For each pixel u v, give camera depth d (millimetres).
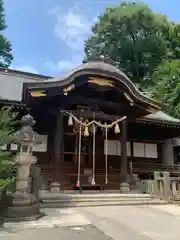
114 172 13172
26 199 6059
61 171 12156
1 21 30078
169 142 15492
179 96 18750
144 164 14344
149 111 11930
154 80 25875
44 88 10148
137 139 14484
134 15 31969
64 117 12766
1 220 5617
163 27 32000
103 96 12055
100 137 13594
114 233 5062
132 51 33812
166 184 9547
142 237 4852
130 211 7562
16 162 6344
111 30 34000
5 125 6570
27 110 11430
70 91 11055
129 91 11211
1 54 30406
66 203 8297
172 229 5508
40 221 5809
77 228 5312
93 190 11805
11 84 14336
